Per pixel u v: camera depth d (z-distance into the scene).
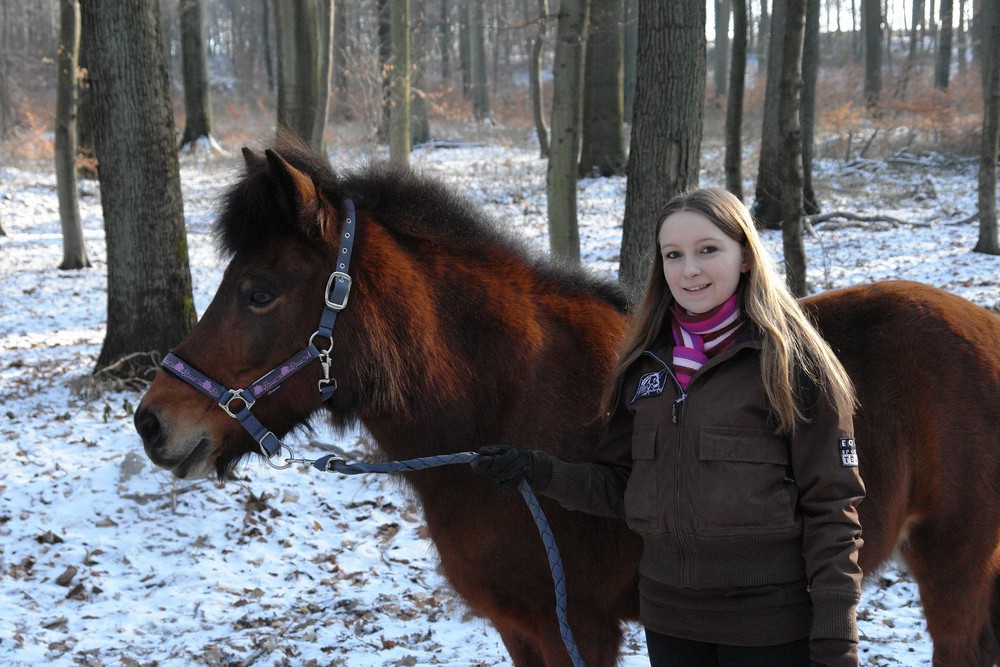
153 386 2.48
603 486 2.38
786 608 2.15
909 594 4.55
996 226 11.99
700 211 2.21
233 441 2.52
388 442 2.58
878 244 13.06
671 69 6.08
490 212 2.94
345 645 4.19
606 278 3.03
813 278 10.66
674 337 2.34
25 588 4.74
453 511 2.57
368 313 2.43
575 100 8.02
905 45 48.88
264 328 2.41
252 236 2.44
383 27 19.30
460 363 2.53
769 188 14.83
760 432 2.14
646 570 2.30
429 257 2.61
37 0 42.62
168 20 40.41
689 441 2.17
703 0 6.14
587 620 2.62
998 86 11.66
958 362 2.71
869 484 2.65
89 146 22.22
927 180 18.61
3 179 22.00
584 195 17.98
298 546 5.33
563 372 2.65
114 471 5.98
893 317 2.81
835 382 2.15
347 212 2.52
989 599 2.85
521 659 2.84
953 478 2.68
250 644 4.20
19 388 7.94
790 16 6.98
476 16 29.28
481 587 2.65
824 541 2.07
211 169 22.88
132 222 7.65
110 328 7.89
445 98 33.31
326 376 2.43
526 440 2.56
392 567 5.08
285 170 2.31
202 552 5.20
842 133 22.17
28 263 15.08
